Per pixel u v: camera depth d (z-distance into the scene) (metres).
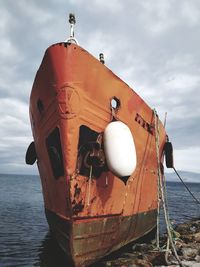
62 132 7.48
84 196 7.75
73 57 7.31
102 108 8.02
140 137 9.69
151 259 8.29
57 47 7.30
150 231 12.85
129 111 8.91
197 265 7.84
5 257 10.29
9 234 14.29
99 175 8.02
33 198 37.19
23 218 19.45
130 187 9.43
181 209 30.44
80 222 7.71
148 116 10.18
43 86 7.89
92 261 8.24
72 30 7.77
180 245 9.73
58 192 8.13
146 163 10.49
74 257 7.67
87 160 7.72
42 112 8.31
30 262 9.77
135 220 10.23
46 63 7.58
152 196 11.81
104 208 8.33
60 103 7.42
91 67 7.63
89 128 7.73
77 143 7.55
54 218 8.77
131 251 9.71
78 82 7.43
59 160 7.82
